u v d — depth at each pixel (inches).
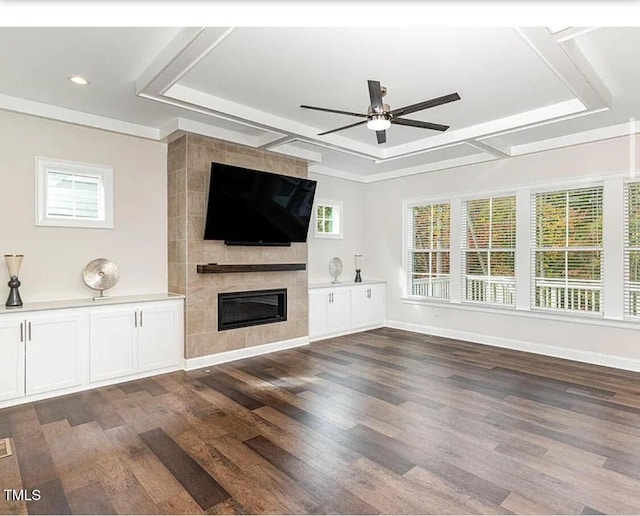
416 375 164.7
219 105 142.9
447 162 230.7
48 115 146.6
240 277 190.4
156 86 121.2
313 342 225.6
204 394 142.5
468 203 229.5
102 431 113.1
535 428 115.1
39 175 150.2
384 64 116.0
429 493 84.5
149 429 114.4
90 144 162.4
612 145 174.2
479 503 81.1
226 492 84.8
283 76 124.2
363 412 126.8
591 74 117.1
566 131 177.8
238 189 179.5
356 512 78.4
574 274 188.2
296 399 137.9
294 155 203.3
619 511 78.5
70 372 142.4
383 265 273.4
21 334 132.3
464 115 159.2
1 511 78.4
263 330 200.1
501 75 123.4
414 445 105.3
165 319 167.2
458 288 231.9
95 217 165.3
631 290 172.9
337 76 124.3
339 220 265.7
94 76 123.4
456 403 134.2
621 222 172.7
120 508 79.6
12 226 144.9
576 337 187.3
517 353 200.7
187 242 171.9
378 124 118.8
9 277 143.3
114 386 150.5
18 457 98.9
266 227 196.5
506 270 213.0
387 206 270.2
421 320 251.9
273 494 84.2
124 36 100.5
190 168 171.8
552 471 92.8
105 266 163.5
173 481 88.9
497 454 100.5
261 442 106.8
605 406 131.3
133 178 174.4
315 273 252.4
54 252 154.2
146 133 171.6
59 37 100.6
